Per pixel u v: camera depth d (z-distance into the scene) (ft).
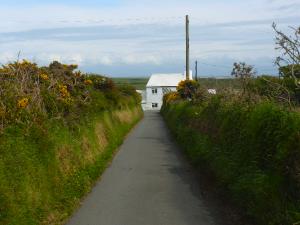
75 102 49.14
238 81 49.14
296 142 25.76
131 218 31.65
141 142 78.95
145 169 51.19
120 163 55.57
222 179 36.70
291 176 25.12
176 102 127.75
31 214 26.30
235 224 28.99
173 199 36.86
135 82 421.18
